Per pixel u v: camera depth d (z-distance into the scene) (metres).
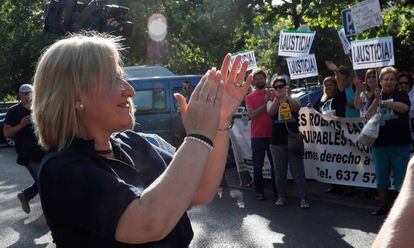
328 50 27.36
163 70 11.38
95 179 1.45
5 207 7.93
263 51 29.56
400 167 5.96
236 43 20.19
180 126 9.87
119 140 1.77
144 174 1.73
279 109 6.79
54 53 1.60
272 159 7.20
